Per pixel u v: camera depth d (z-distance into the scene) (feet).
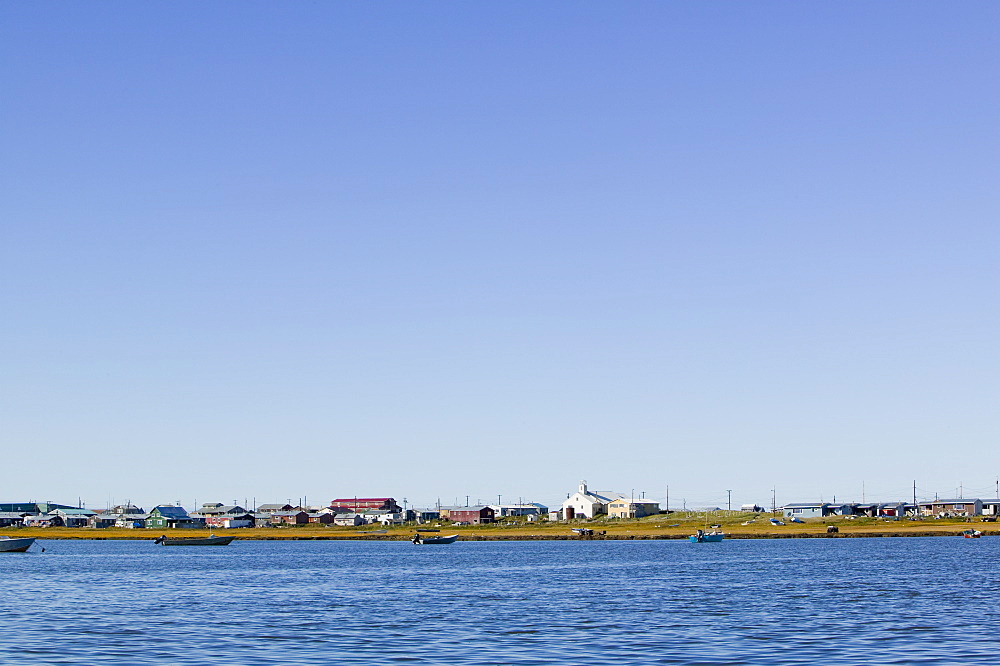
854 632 213.05
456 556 617.62
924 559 504.02
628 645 197.77
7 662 180.34
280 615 257.34
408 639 208.85
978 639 201.05
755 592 313.53
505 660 181.27
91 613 264.31
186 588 352.08
